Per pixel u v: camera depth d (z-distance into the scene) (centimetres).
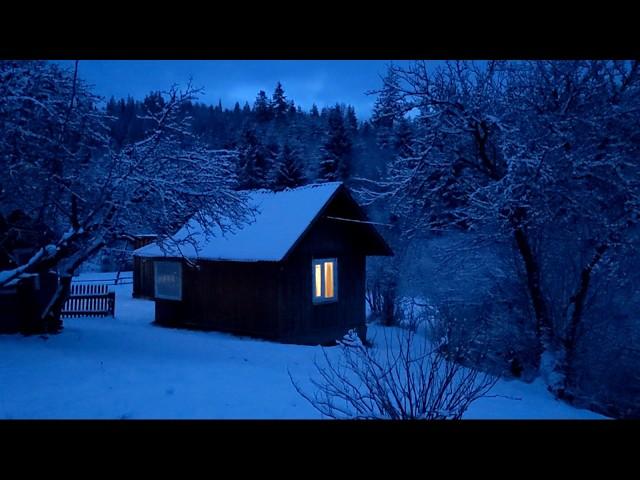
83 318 1883
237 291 1689
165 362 1007
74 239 1082
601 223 1134
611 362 1282
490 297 1428
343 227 1850
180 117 1259
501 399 919
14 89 975
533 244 1281
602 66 1152
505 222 1142
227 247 1692
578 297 1202
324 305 1750
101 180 1156
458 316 1406
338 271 1816
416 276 2044
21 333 1208
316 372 1034
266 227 1731
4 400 675
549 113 1198
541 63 1191
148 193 1145
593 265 1167
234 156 1320
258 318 1631
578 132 1200
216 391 781
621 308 1284
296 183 4716
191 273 1825
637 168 1154
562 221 1212
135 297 2866
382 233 2200
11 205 1153
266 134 8156
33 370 840
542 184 1092
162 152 1180
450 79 1223
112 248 1227
